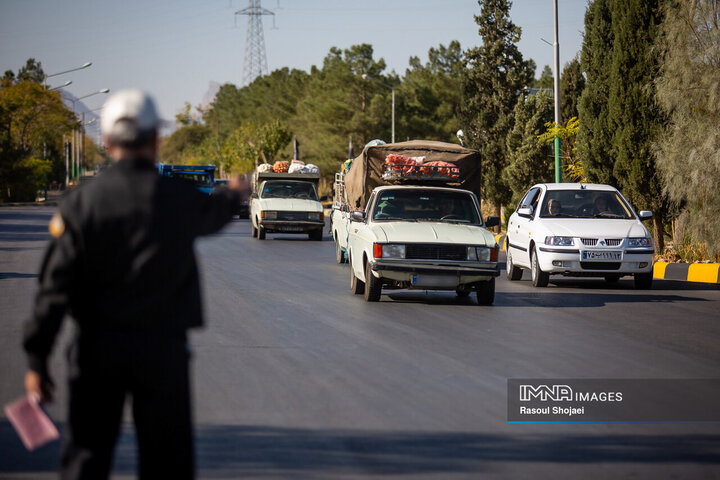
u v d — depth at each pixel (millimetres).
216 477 18219
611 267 55656
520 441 21203
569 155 100875
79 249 12539
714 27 66125
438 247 46656
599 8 79438
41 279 12484
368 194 61938
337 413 23719
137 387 12789
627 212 60000
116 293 12625
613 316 43594
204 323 13492
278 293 51688
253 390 26375
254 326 38906
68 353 13016
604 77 78500
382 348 33688
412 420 23078
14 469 18812
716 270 62312
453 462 19438
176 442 12914
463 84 128500
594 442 21234
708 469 19078
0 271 63781
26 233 115312
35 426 12516
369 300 48031
